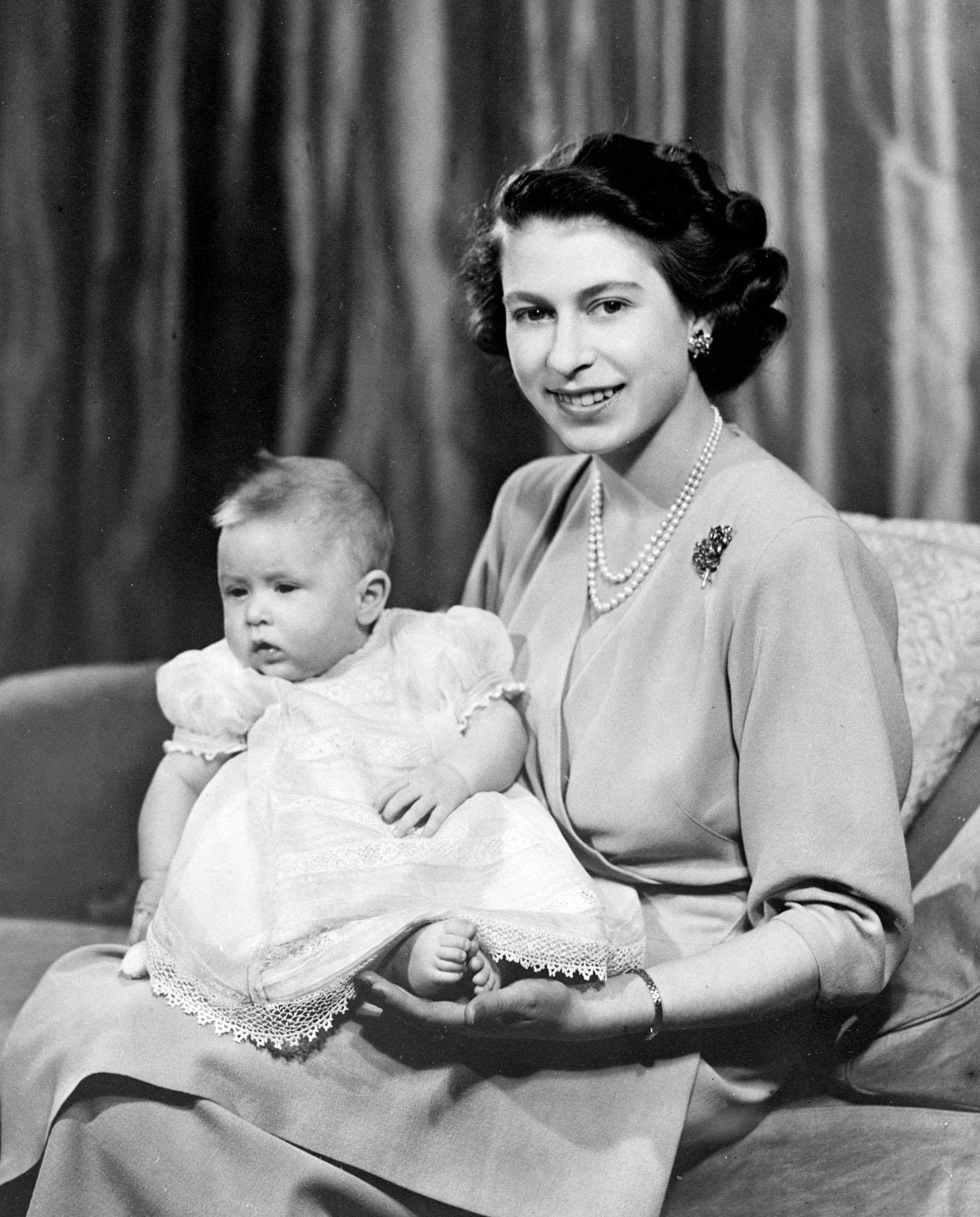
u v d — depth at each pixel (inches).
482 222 82.2
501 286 80.9
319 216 130.5
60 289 132.9
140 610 133.9
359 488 80.3
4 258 132.6
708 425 78.7
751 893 70.0
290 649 77.7
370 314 131.0
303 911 66.8
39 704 116.8
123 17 130.2
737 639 72.2
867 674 69.6
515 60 125.5
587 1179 66.9
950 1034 71.8
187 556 133.2
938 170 116.2
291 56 129.1
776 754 69.9
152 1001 67.5
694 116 121.4
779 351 120.9
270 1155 64.6
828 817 68.3
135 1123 65.0
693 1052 70.4
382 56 128.0
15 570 134.0
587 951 67.2
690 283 74.3
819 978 66.9
